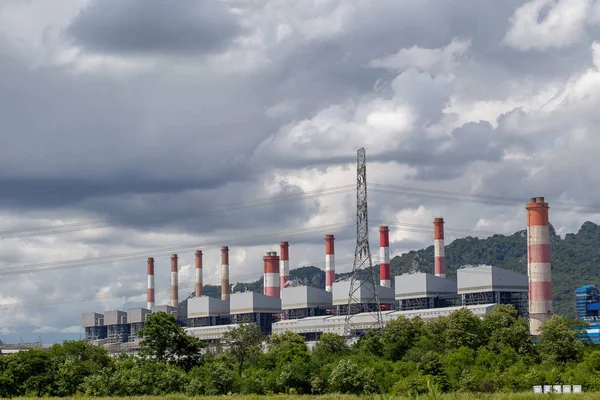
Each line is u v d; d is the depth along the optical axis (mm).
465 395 119375
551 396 114688
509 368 185500
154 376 164875
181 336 192250
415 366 185500
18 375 176625
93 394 154500
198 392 158000
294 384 174750
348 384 165625
